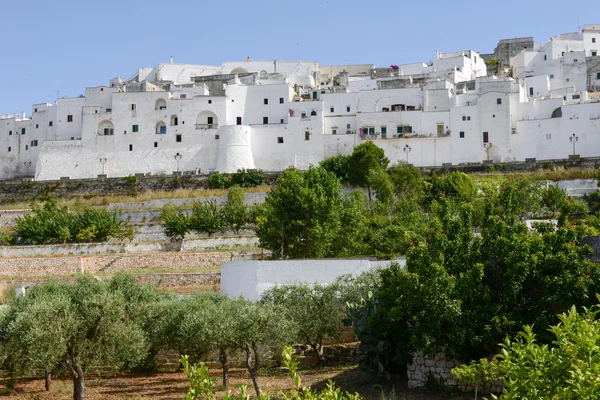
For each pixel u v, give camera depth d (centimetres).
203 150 12319
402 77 13962
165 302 4616
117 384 4453
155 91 12575
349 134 12012
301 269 5212
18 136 13600
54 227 8438
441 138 11662
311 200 6606
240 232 8794
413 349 3759
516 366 1922
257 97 12850
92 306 3875
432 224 3988
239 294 5250
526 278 3634
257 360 3981
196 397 1956
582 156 11125
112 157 12462
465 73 14375
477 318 3569
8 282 6638
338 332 4544
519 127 11556
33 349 3625
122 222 9306
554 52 14612
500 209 4281
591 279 3484
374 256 6059
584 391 1769
